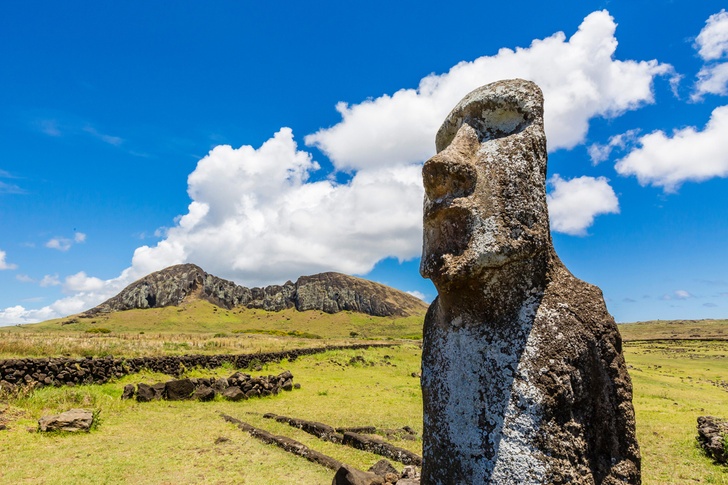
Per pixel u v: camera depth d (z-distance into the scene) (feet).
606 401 8.13
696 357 135.85
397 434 27.17
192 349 73.00
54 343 57.41
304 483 17.78
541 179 8.81
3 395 28.19
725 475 20.61
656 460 23.50
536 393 7.66
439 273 8.67
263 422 29.35
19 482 16.39
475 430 8.12
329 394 47.55
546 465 7.28
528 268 8.48
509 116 9.53
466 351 8.71
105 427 25.21
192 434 24.85
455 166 8.62
